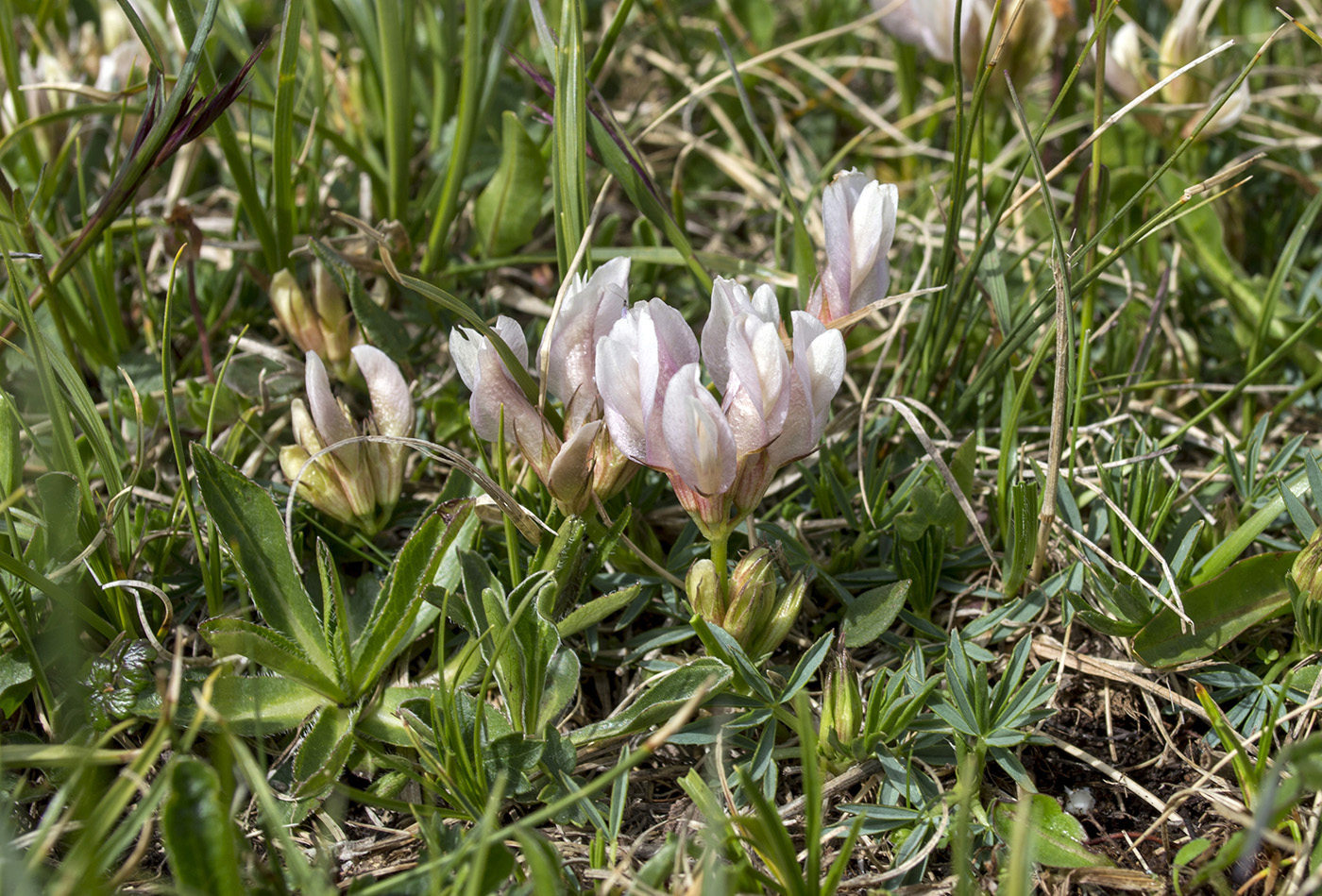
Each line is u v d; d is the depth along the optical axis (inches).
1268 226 19.7
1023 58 18.8
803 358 16.1
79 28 21.3
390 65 18.6
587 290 16.5
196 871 15.5
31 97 19.3
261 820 16.2
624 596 16.6
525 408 16.6
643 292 19.1
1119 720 17.1
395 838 16.4
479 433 16.8
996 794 16.6
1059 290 16.7
